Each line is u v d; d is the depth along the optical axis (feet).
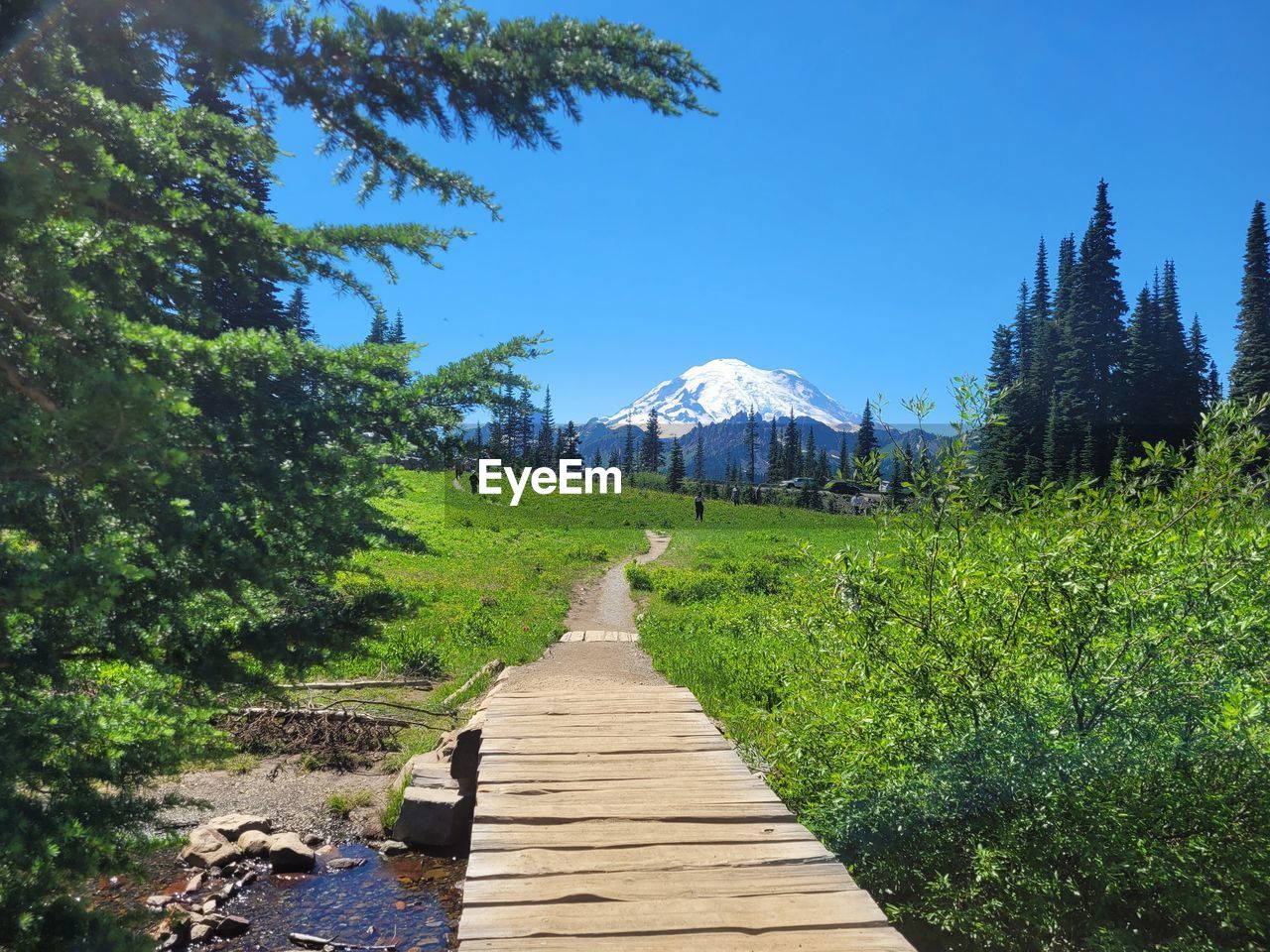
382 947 18.03
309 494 11.34
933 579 17.31
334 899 20.18
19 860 9.62
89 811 11.25
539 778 17.42
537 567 99.55
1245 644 14.74
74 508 9.62
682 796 16.26
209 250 12.15
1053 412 236.02
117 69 11.50
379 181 13.41
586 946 10.59
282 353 10.98
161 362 10.23
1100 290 282.15
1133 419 249.14
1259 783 14.20
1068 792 14.47
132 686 12.16
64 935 9.86
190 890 20.12
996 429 17.34
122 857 11.76
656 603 73.82
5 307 9.25
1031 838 14.80
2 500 8.70
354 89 11.51
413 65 11.39
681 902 11.82
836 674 19.01
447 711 36.45
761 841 14.07
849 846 17.04
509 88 11.24
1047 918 13.96
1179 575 15.28
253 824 23.72
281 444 11.50
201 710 13.09
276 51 11.02
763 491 327.67
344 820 25.09
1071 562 15.43
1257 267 239.30
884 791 16.76
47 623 11.05
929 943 15.87
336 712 33.47
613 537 153.79
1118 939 13.69
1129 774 14.57
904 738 17.01
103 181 10.07
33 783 11.02
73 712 11.13
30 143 9.71
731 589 77.15
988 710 16.28
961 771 15.70
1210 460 15.72
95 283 10.73
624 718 22.61
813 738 19.49
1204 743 14.58
